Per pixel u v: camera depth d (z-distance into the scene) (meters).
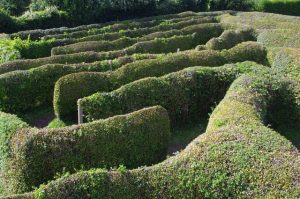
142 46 27.92
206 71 20.88
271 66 23.62
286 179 11.46
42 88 22.97
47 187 12.00
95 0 40.91
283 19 36.53
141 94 19.73
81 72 22.06
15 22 37.78
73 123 21.09
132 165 15.78
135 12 43.06
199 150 12.96
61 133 15.19
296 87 19.03
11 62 24.75
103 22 41.91
